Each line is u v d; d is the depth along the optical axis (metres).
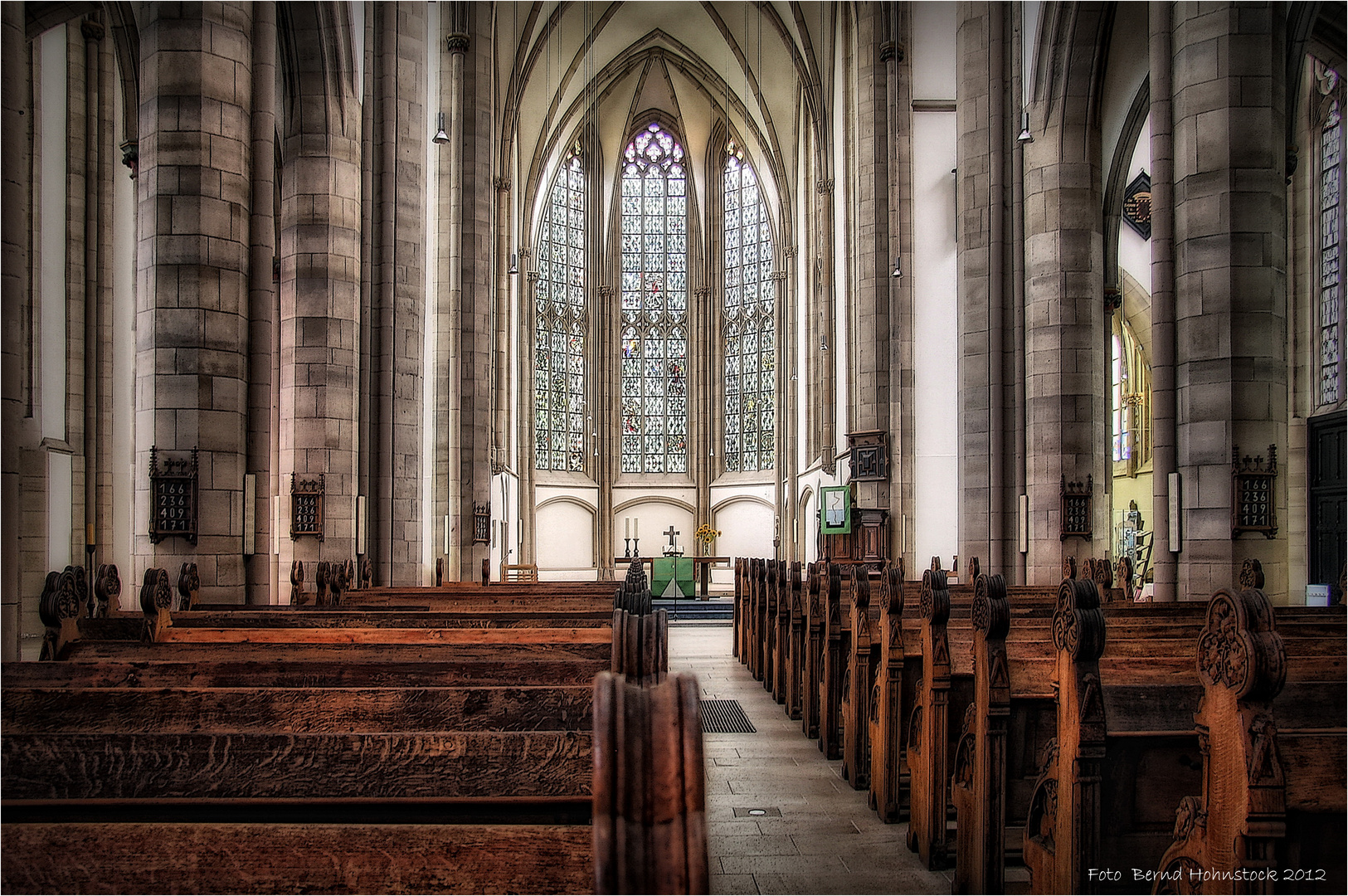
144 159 12.16
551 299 42.78
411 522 17.77
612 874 1.67
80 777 3.26
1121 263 32.00
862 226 24.92
